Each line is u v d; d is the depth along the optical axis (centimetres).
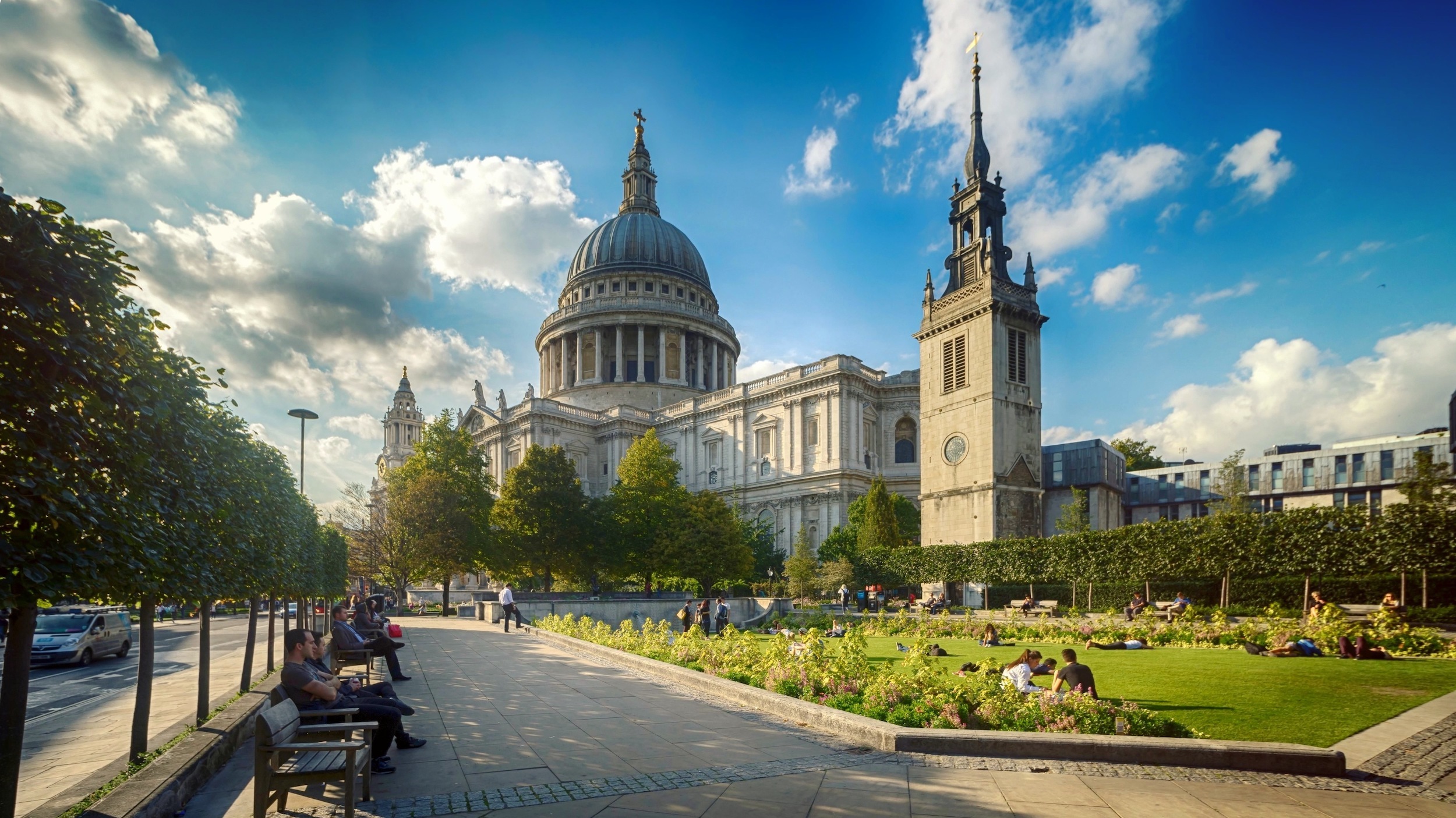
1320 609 3125
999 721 1362
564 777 1091
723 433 10869
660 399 12962
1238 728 1367
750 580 7931
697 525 7431
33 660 3111
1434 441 8306
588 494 11719
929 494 6562
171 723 1783
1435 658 2367
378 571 6675
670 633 3081
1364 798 1003
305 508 2662
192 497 1195
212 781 1134
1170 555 4297
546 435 11431
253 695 1712
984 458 6034
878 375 10331
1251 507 7469
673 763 1171
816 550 8900
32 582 711
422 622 5253
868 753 1225
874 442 9919
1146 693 1752
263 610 9206
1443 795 1016
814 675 1756
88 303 813
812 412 9800
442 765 1162
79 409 855
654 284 14000
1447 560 3312
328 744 883
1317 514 3797
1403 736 1304
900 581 6078
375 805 964
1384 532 3522
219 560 1430
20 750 762
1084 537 4816
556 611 5422
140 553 946
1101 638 3097
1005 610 4925
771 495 9925
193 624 6919
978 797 991
